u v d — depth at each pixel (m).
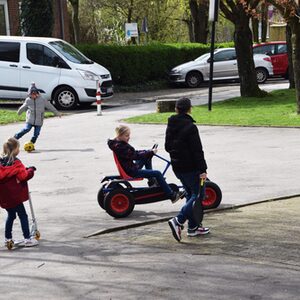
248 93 26.16
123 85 34.62
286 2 18.41
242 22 25.72
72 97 25.34
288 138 16.27
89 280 6.65
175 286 6.35
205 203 9.64
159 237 8.34
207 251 7.58
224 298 5.95
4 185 7.92
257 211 9.59
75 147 16.48
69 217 9.61
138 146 15.84
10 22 34.62
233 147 15.27
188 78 35.66
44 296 6.23
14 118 22.36
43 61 25.52
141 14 51.31
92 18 52.88
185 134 8.04
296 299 5.87
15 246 8.11
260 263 7.02
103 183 10.05
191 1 41.59
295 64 19.47
